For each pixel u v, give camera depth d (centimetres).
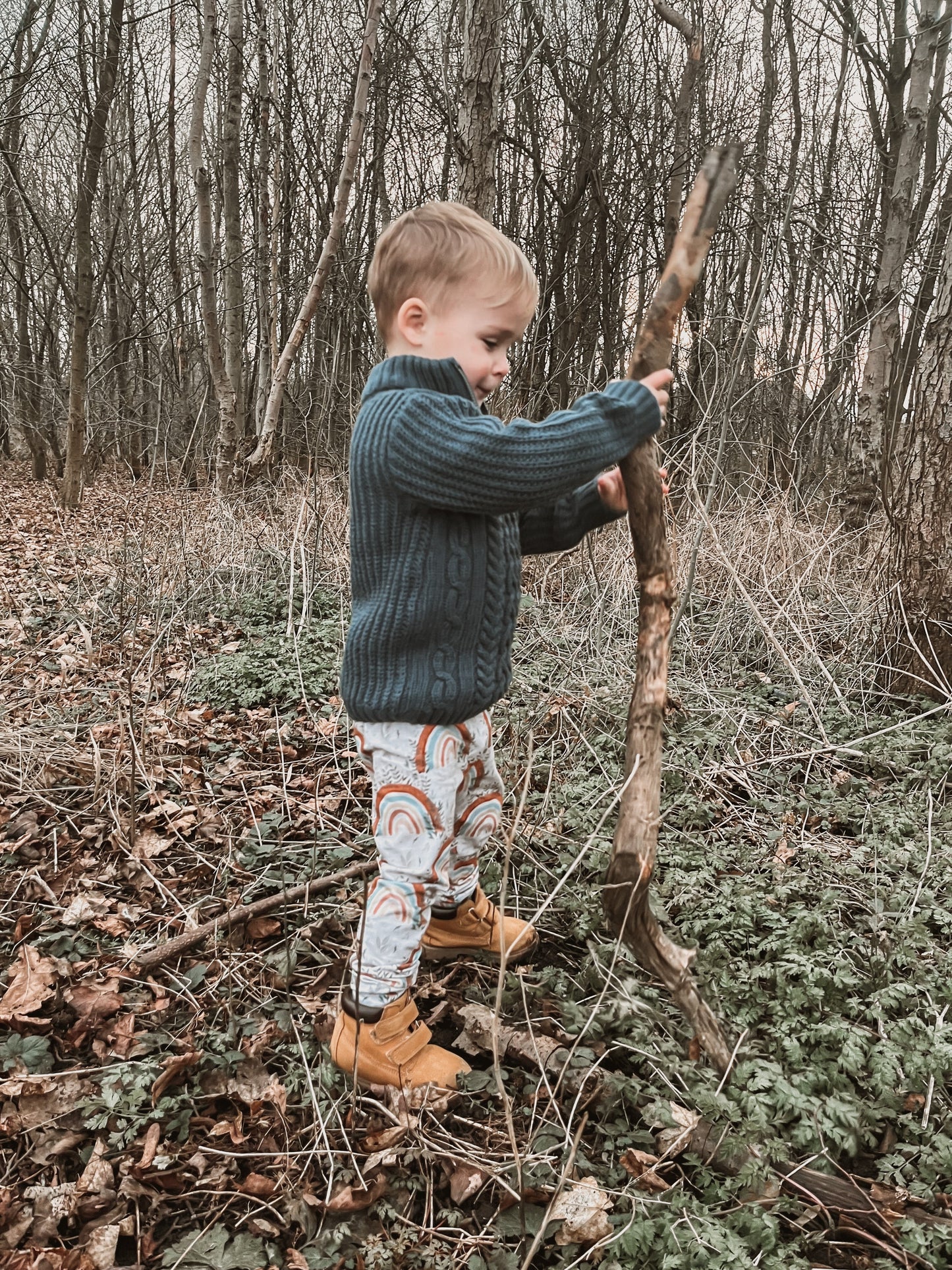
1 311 1691
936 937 215
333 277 1179
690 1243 131
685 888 221
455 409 143
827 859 241
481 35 482
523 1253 139
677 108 891
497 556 155
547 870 224
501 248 149
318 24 1309
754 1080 150
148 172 1675
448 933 196
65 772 294
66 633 462
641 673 147
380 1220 146
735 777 296
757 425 632
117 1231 144
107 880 242
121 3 892
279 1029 184
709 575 477
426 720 154
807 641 398
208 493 678
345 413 828
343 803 285
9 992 197
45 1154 159
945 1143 149
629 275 1059
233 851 246
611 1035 177
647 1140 154
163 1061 177
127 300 1502
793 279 777
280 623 460
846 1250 138
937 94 957
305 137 1266
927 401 360
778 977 181
